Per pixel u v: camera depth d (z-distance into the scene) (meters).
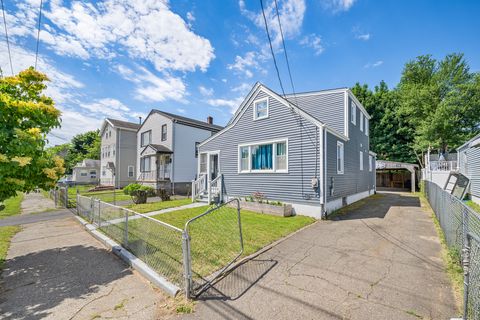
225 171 11.45
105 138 27.41
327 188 8.46
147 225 4.55
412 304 2.73
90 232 6.42
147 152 19.52
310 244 5.07
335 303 2.77
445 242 5.09
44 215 9.87
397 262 4.01
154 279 3.33
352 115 12.05
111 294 3.06
